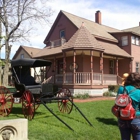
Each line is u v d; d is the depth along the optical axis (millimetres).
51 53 21484
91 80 17641
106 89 20188
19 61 8984
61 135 5965
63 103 9469
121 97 3705
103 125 7230
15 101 8922
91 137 5953
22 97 8336
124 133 3738
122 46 24625
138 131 3586
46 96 8672
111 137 6000
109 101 13656
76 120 7887
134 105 3668
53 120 7734
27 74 10086
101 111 9719
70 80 18594
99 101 13703
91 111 9695
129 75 3971
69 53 19594
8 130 4422
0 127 4305
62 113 9180
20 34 23172
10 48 22484
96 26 26438
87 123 7469
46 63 10242
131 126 3627
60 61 23250
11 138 4453
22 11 22719
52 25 25609
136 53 24609
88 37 18188
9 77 30766
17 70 9484
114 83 21656
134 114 3568
